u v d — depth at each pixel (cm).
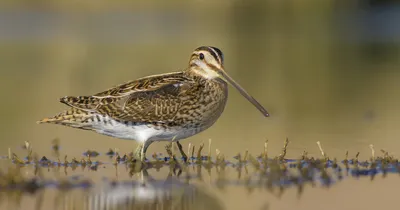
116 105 1318
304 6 3875
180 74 1415
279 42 3222
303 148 1456
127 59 2680
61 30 3347
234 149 1453
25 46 2980
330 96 2081
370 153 1408
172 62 2573
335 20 3728
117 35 3272
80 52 2866
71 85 2225
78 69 2516
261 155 1365
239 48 3055
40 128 1692
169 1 3844
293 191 1140
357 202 1073
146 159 1366
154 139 1361
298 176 1209
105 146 1506
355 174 1247
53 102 1961
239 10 3938
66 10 3581
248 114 1875
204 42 3089
